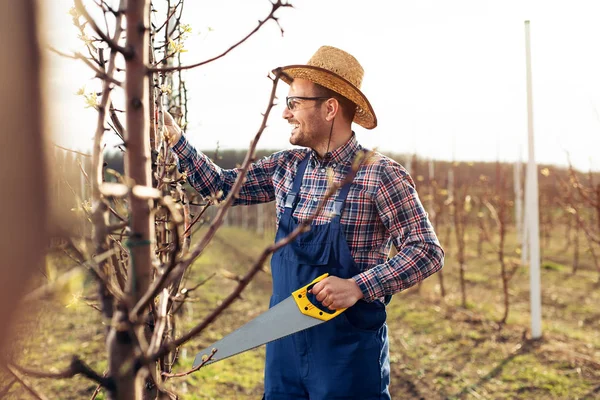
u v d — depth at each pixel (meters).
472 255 10.69
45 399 0.88
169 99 2.54
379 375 1.98
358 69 2.12
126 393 0.87
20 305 0.37
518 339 5.51
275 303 2.02
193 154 2.10
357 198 2.04
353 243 2.04
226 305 0.85
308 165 2.20
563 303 7.09
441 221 10.67
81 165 1.32
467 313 6.49
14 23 0.37
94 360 4.52
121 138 1.47
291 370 2.00
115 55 0.99
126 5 0.96
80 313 5.80
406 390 4.39
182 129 2.21
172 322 2.15
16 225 0.37
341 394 1.90
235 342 1.61
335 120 2.12
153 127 1.64
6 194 0.36
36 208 0.38
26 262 0.37
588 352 5.14
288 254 2.02
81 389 4.04
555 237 13.72
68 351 4.65
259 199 2.38
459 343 5.44
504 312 6.57
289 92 2.14
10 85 0.37
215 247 12.27
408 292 7.67
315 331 1.95
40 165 0.38
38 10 0.38
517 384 4.43
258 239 14.34
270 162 2.35
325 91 2.08
